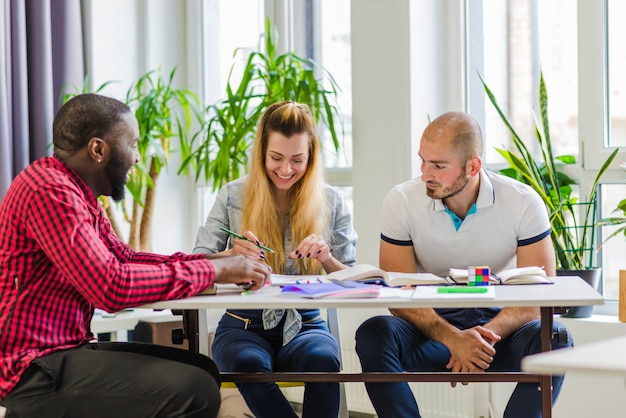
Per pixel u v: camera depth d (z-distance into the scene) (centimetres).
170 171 439
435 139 241
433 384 346
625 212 291
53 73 394
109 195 221
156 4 432
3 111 366
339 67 396
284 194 266
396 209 258
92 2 406
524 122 348
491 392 335
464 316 259
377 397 234
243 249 238
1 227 203
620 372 111
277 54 415
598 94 320
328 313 268
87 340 217
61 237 195
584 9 321
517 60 348
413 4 344
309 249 245
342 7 393
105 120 213
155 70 409
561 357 119
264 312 254
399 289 215
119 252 232
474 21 358
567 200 306
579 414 303
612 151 318
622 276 273
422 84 348
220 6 441
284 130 255
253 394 237
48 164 210
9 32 371
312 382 236
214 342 260
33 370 198
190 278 206
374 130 355
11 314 200
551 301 191
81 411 199
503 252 253
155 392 196
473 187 249
